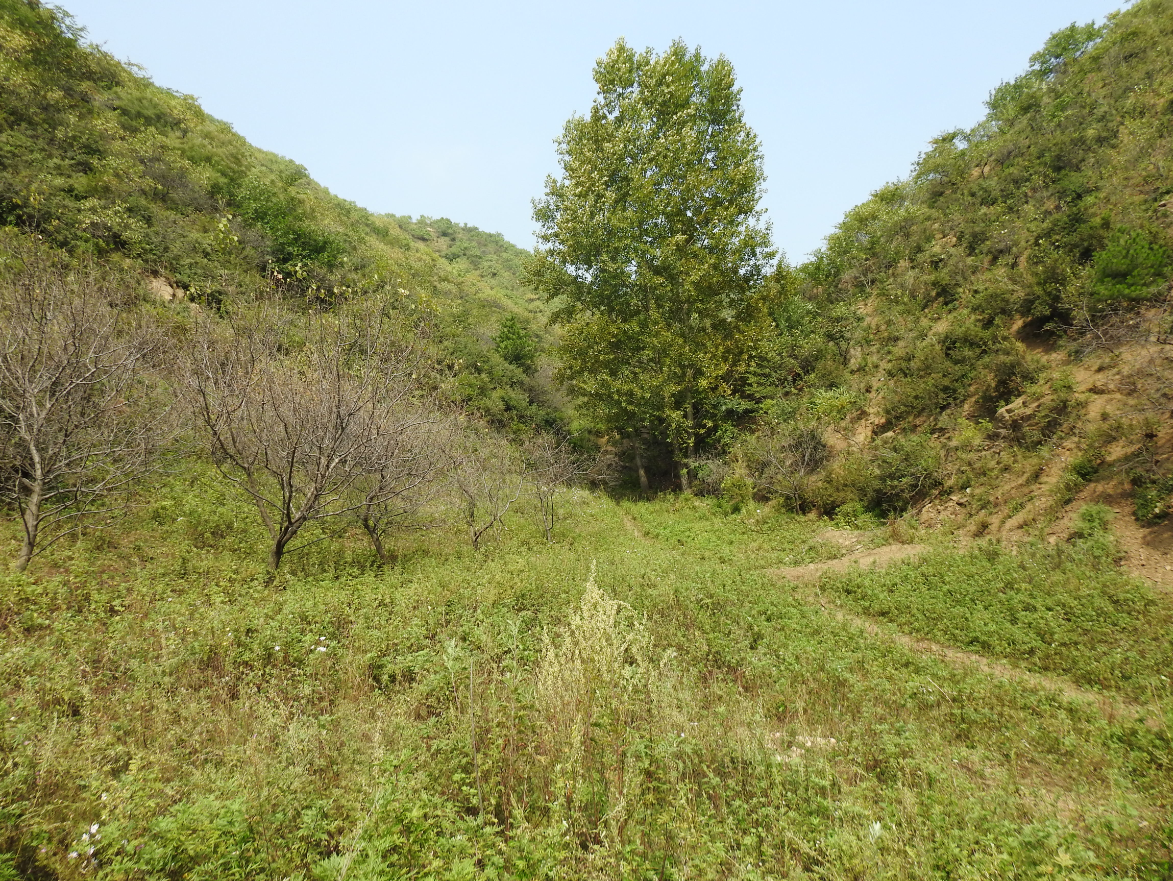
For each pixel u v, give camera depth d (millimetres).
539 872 2844
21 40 18891
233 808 2898
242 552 8766
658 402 20719
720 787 3812
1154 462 9266
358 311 10258
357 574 8594
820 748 4383
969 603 8086
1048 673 6223
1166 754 4328
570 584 8164
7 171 14336
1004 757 4512
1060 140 17188
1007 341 13242
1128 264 10633
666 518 17703
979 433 12719
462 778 3604
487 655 5531
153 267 14930
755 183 20438
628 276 20688
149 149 19359
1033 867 3062
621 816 3260
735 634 6793
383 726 4051
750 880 2904
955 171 21859
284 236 20141
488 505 12594
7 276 8516
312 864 2885
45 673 4316
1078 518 9539
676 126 20391
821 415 16688
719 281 20328
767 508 16188
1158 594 7266
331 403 7895
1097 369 11367
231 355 8148
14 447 7398
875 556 11273
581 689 4176
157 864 2660
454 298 30000
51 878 2736
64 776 3268
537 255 22453
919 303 18000
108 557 7562
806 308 21484
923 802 3693
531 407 24594
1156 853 3240
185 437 10172
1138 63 18359
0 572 6160
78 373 7348
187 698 4438
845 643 6750
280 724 4086
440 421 10977
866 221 23891
